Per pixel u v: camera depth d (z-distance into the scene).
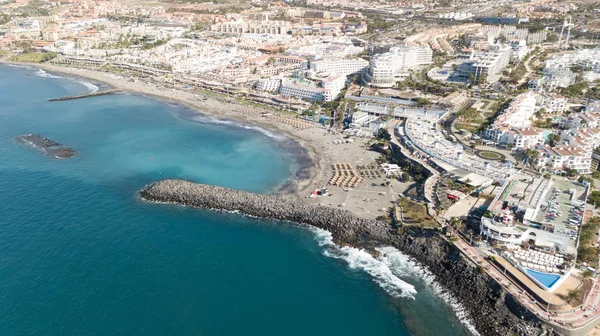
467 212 194.38
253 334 142.25
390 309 153.50
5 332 139.00
